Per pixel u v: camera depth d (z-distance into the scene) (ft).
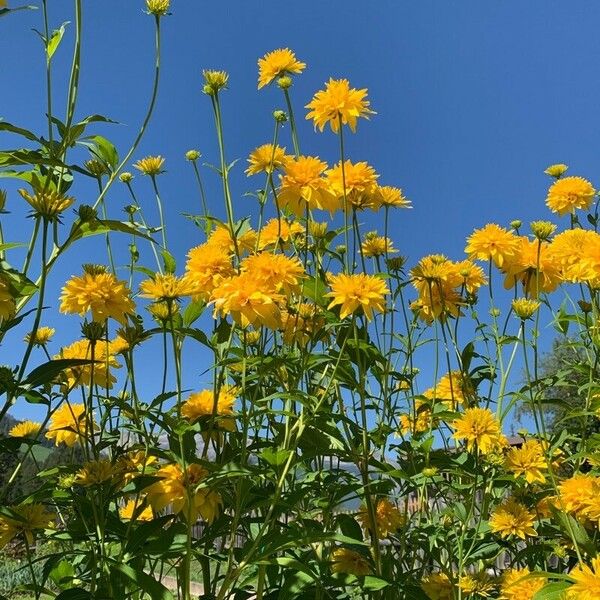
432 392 3.28
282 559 2.02
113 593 2.09
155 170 3.15
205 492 2.23
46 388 2.32
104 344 2.65
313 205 2.72
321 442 2.46
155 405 2.21
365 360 2.58
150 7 2.55
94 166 2.48
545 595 2.00
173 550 2.13
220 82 2.65
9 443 2.04
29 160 1.94
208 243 2.57
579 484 2.49
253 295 2.16
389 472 2.32
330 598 2.32
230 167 2.61
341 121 2.66
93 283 2.23
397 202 2.97
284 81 2.81
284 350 2.84
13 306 1.92
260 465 2.50
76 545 2.76
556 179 3.58
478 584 2.72
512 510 2.72
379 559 2.44
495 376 3.05
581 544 2.34
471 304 3.12
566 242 2.89
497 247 2.94
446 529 2.68
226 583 2.03
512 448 2.79
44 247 1.96
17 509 2.32
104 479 2.16
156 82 2.57
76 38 2.29
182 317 2.43
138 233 2.14
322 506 2.44
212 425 2.27
